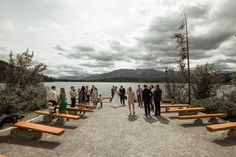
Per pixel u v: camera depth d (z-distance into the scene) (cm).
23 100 1301
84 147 587
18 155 512
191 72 1769
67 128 832
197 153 538
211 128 632
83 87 1413
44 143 618
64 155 521
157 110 1166
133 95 1198
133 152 547
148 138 684
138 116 1136
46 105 1503
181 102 1895
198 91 1741
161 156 517
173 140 659
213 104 1240
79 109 1119
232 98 1212
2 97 1189
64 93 955
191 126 870
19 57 1630
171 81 2039
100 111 1361
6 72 1568
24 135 657
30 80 1697
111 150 563
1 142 615
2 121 652
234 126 659
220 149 569
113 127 851
